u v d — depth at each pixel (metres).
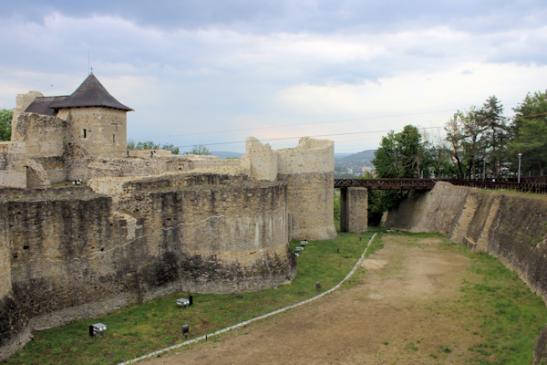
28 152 32.44
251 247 23.56
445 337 17.73
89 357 15.73
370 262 30.67
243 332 18.25
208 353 16.34
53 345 16.48
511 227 29.44
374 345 17.08
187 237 23.08
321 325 19.02
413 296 22.83
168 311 20.27
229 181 27.23
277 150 37.47
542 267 22.39
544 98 56.41
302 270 27.78
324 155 39.56
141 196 21.70
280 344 17.17
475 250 33.97
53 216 18.39
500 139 59.34
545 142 50.19
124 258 20.89
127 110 37.75
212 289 22.78
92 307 19.45
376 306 21.33
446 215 44.84
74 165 35.34
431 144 63.09
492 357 15.91
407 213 54.00
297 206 38.31
